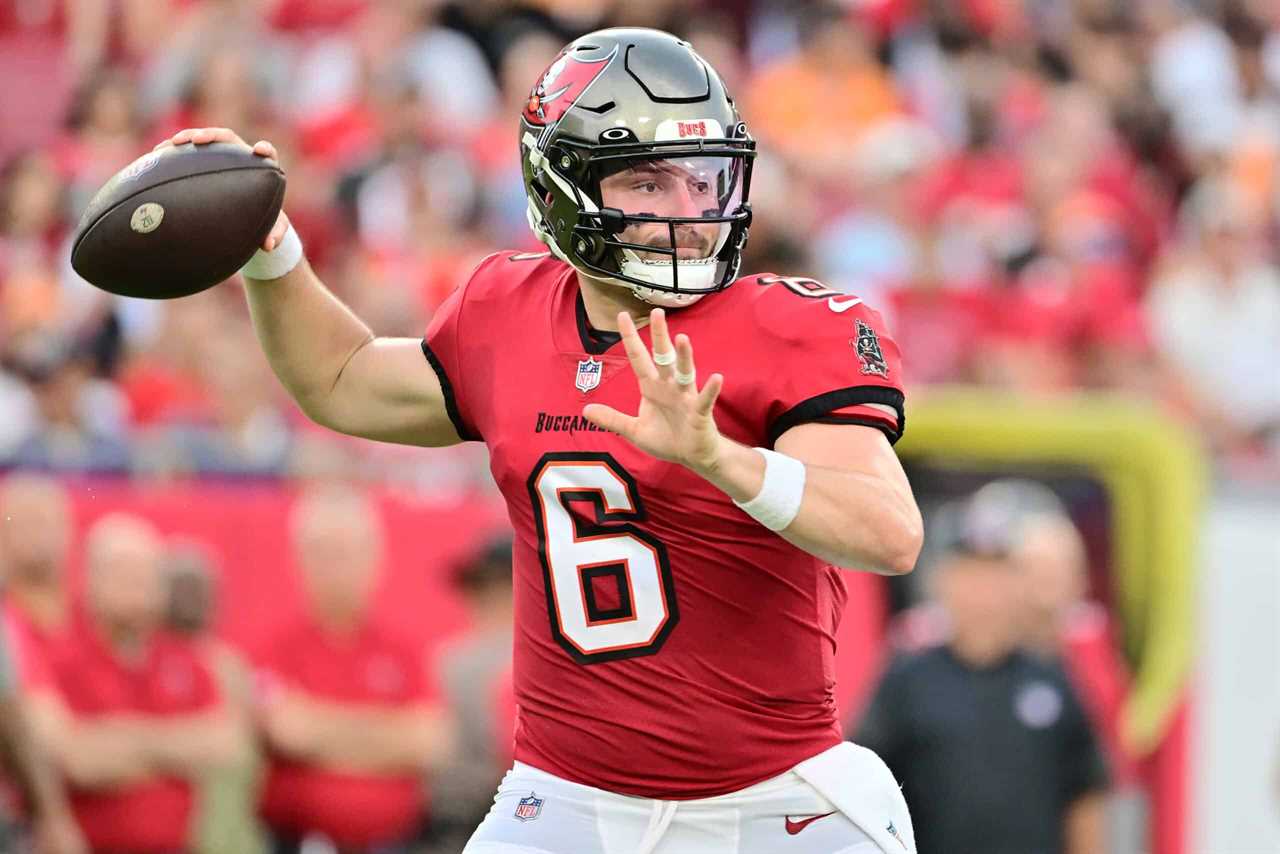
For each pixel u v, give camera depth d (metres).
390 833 19.84
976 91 35.28
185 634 19.38
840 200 33.16
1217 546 24.11
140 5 32.78
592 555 10.06
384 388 11.09
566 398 10.17
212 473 20.67
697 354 9.95
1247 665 23.89
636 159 9.91
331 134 30.84
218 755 19.34
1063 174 34.94
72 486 19.92
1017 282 32.12
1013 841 18.81
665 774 10.19
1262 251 36.81
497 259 11.07
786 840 10.20
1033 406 22.83
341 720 19.77
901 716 19.08
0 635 17.94
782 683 10.17
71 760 18.52
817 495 9.16
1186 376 33.44
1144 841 22.03
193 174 10.70
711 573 9.93
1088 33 40.56
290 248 11.08
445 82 31.78
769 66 36.06
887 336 10.06
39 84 33.62
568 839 10.30
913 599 21.64
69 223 27.98
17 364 24.23
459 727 19.69
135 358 24.81
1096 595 22.11
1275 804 22.72
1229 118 41.22
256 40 32.09
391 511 20.78
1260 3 43.09
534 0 33.34
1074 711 19.08
